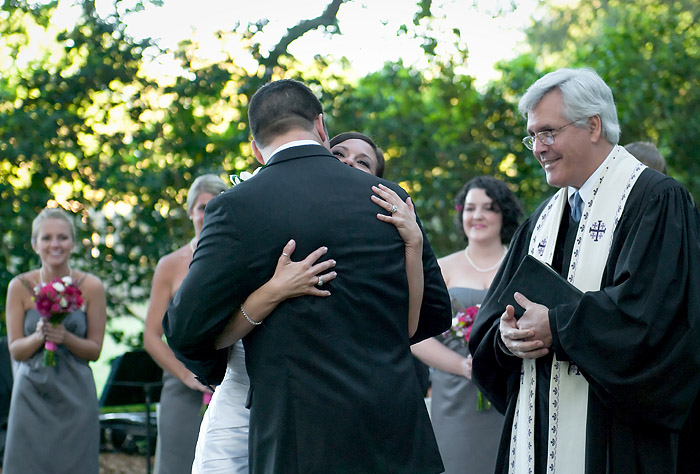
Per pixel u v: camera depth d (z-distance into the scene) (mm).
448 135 8883
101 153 7758
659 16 9383
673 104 8844
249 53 7863
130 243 7762
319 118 3018
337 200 2814
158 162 7848
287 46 7918
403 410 2775
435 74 8805
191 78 7680
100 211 7805
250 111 3010
